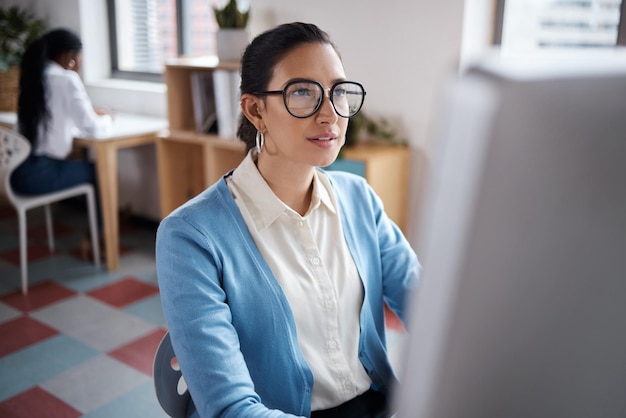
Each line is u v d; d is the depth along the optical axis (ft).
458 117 0.79
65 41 10.36
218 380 2.91
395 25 9.11
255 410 2.76
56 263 11.26
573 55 0.85
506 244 0.81
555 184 0.80
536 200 0.79
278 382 3.33
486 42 8.95
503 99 0.75
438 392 0.91
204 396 2.90
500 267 0.82
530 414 0.94
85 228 13.24
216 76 9.82
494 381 0.90
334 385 3.50
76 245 12.19
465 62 0.83
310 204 3.67
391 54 9.25
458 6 8.45
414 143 9.34
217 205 3.45
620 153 0.80
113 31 14.05
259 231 3.46
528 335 0.88
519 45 8.91
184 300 3.12
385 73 9.39
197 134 10.53
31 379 7.55
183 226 3.29
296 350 3.35
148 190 13.43
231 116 9.93
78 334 8.66
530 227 0.80
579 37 8.38
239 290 3.31
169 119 10.87
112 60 14.24
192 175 11.56
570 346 0.90
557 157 0.79
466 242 0.81
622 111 0.80
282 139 3.26
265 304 3.32
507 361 0.89
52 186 10.39
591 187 0.81
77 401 7.13
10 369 7.76
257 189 3.50
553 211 0.81
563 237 0.83
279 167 3.48
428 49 8.87
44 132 10.28
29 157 10.32
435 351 0.89
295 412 3.34
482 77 0.77
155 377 3.55
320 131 3.18
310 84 3.14
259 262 3.37
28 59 10.12
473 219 0.80
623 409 0.97
